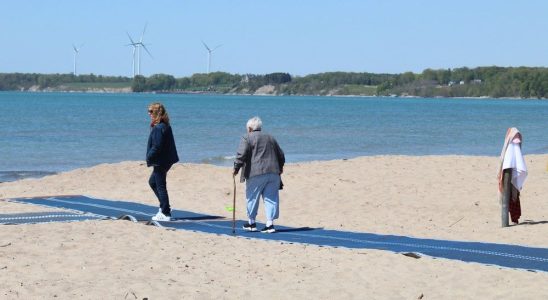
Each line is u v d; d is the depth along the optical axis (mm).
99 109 97812
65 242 11719
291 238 12656
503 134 54344
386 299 9047
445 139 48406
